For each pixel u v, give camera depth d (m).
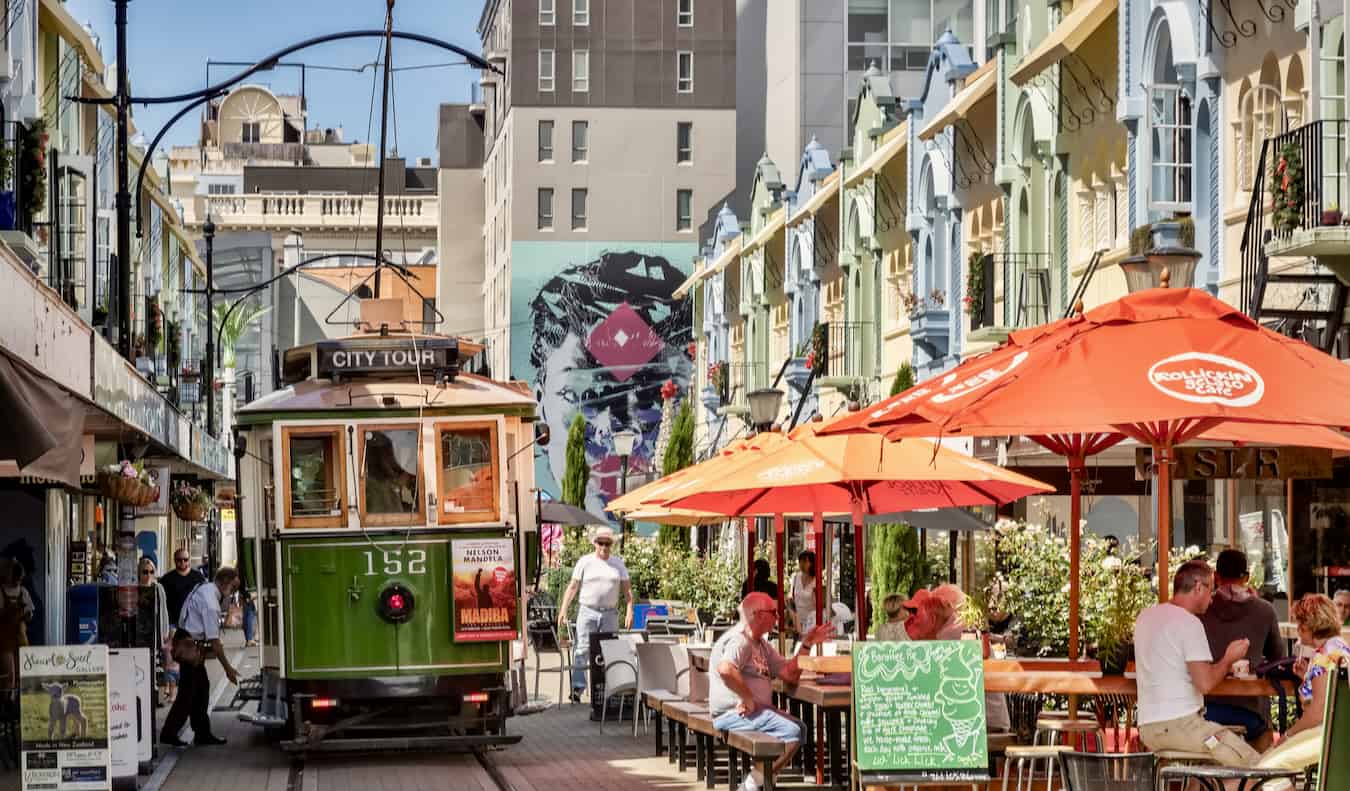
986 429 14.80
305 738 25.11
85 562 42.00
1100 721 20.00
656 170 125.38
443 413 25.45
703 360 86.44
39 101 41.81
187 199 171.25
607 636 32.06
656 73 125.69
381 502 25.33
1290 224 23.98
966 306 41.97
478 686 25.38
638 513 35.91
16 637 24.64
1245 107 28.73
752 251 72.00
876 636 22.81
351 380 25.84
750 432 66.94
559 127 125.12
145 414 32.75
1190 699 15.97
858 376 53.31
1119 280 33.84
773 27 97.75
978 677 16.36
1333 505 25.45
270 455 25.41
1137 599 20.88
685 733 24.53
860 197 54.44
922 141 47.53
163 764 25.67
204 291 63.53
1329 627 16.94
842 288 58.41
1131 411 14.27
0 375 15.87
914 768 16.22
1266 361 14.88
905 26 93.06
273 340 122.94
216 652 28.88
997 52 40.53
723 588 44.12
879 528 41.00
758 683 19.81
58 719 19.47
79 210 41.12
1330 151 24.92
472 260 148.00
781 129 95.88
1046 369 14.90
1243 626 18.69
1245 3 28.67
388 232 167.50
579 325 124.06
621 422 123.19
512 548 25.44
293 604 25.05
